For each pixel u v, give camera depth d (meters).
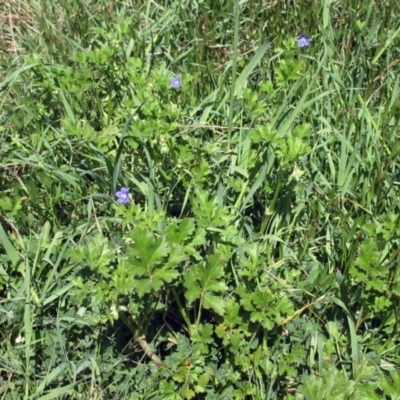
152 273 0.54
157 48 0.96
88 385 0.62
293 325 0.64
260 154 0.71
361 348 0.63
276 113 0.77
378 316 0.64
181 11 0.99
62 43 0.96
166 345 0.65
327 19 0.94
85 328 0.65
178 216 0.76
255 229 0.73
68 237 0.69
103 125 0.82
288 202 0.70
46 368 0.63
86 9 1.00
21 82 0.89
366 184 0.72
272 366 0.60
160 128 0.69
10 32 1.03
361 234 0.65
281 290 0.63
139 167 0.75
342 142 0.74
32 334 0.64
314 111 0.83
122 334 0.65
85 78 0.80
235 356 0.60
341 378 0.55
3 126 0.80
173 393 0.59
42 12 1.03
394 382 0.55
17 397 0.61
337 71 0.87
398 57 0.92
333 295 0.65
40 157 0.73
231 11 1.01
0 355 0.62
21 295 0.63
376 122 0.82
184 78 0.81
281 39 0.95
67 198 0.74
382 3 0.98
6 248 0.66
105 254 0.59
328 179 0.77
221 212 0.61
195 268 0.57
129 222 0.64
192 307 0.66
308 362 0.63
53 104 0.84
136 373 0.63
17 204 0.70
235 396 0.60
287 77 0.77
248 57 0.95
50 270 0.68
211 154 0.75
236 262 0.65
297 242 0.71
